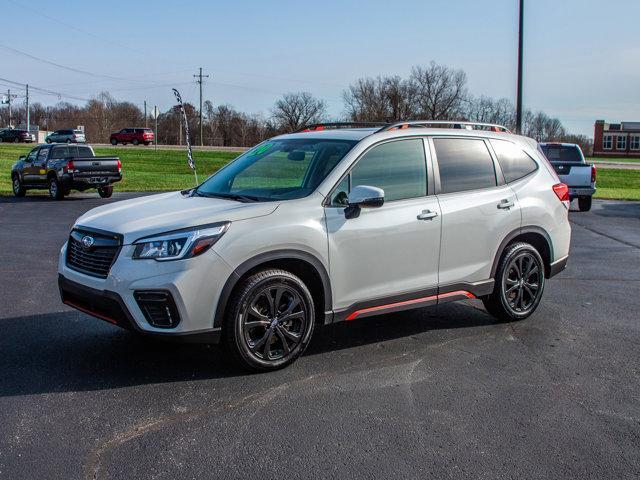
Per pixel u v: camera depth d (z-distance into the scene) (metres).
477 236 5.85
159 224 4.56
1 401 4.20
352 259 5.09
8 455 3.50
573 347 5.62
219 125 101.44
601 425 4.06
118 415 4.04
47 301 6.85
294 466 3.45
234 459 3.51
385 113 77.81
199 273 4.42
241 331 4.62
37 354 5.12
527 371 5.00
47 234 12.10
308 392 4.47
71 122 125.88
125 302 4.42
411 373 4.89
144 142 67.44
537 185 6.44
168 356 5.12
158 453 3.56
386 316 6.54
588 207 18.70
